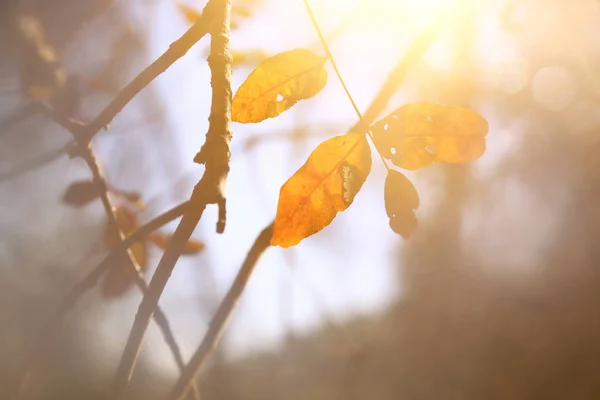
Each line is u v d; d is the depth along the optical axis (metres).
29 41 1.76
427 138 0.91
